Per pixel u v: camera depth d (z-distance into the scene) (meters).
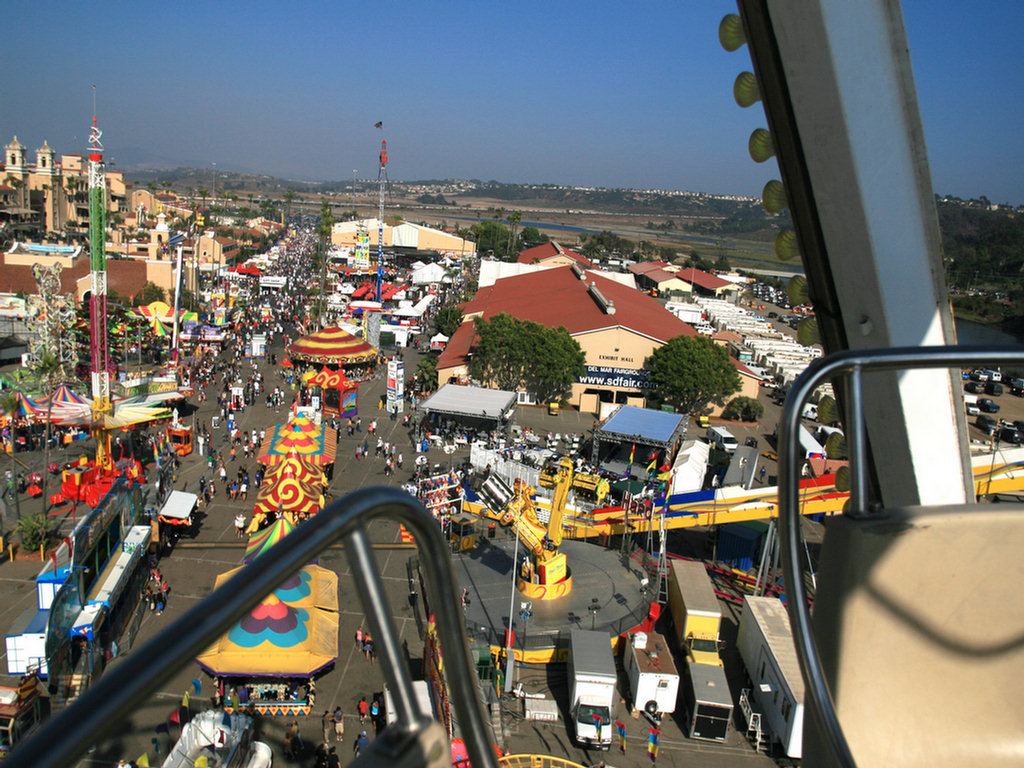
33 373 53.28
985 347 4.07
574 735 26.55
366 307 97.56
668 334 74.44
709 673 27.92
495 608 31.86
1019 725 4.12
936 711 4.07
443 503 41.44
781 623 29.81
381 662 2.72
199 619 2.23
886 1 6.25
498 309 92.19
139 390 56.75
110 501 31.03
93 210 42.62
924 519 3.98
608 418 53.50
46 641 24.58
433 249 187.62
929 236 6.83
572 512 38.91
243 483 45.22
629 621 31.61
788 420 3.93
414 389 71.62
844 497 35.97
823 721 3.60
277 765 23.98
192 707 25.78
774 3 6.40
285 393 69.06
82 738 1.94
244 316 100.06
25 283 88.12
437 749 2.64
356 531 2.71
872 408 7.22
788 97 6.90
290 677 26.48
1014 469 36.88
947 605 4.04
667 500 37.16
